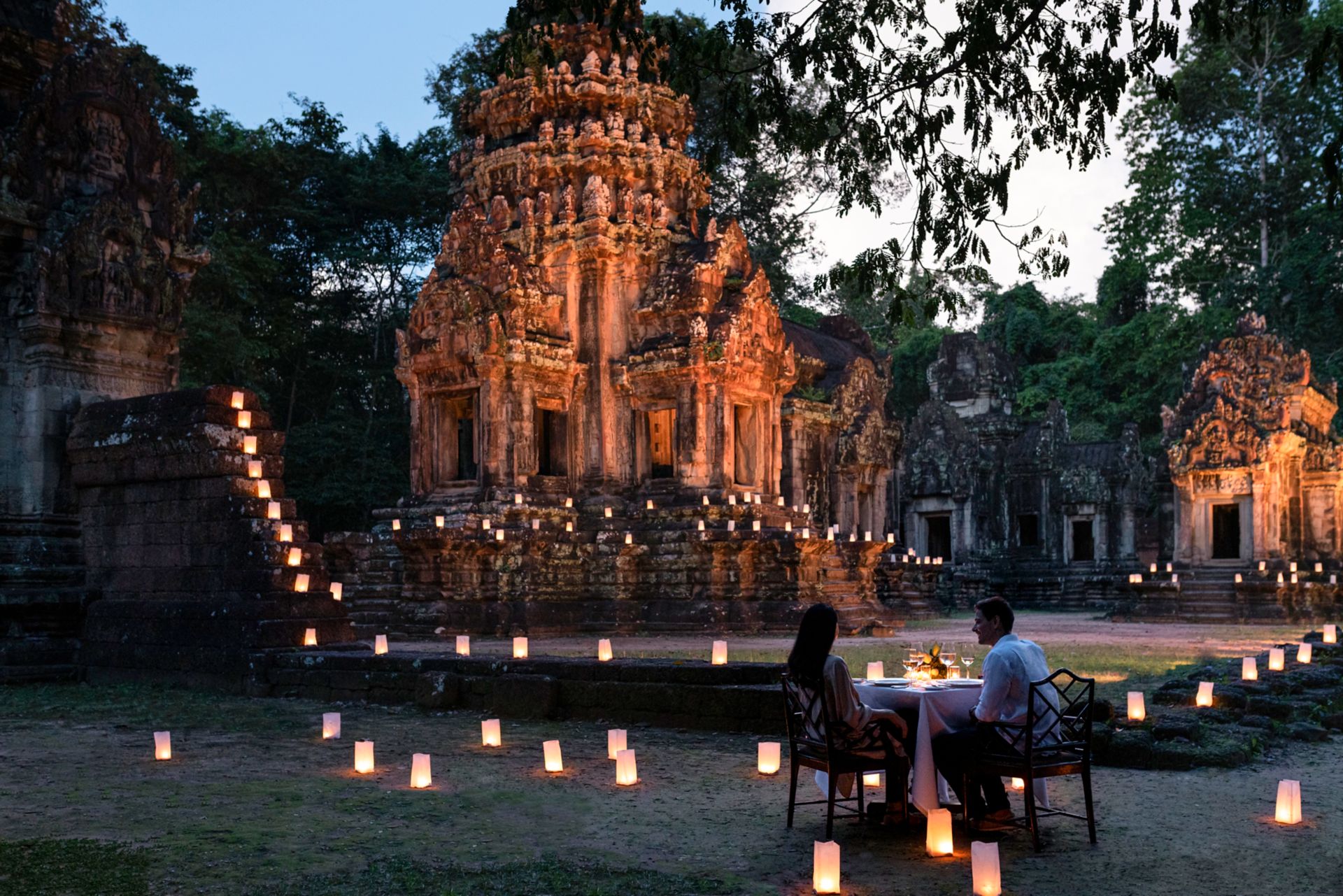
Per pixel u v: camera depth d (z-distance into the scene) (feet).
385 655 55.93
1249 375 148.05
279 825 29.27
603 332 115.44
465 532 99.60
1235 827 28.63
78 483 70.95
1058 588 188.14
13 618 66.74
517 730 46.47
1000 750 27.22
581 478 114.73
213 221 166.71
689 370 110.32
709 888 23.53
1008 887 23.63
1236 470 136.46
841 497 157.79
